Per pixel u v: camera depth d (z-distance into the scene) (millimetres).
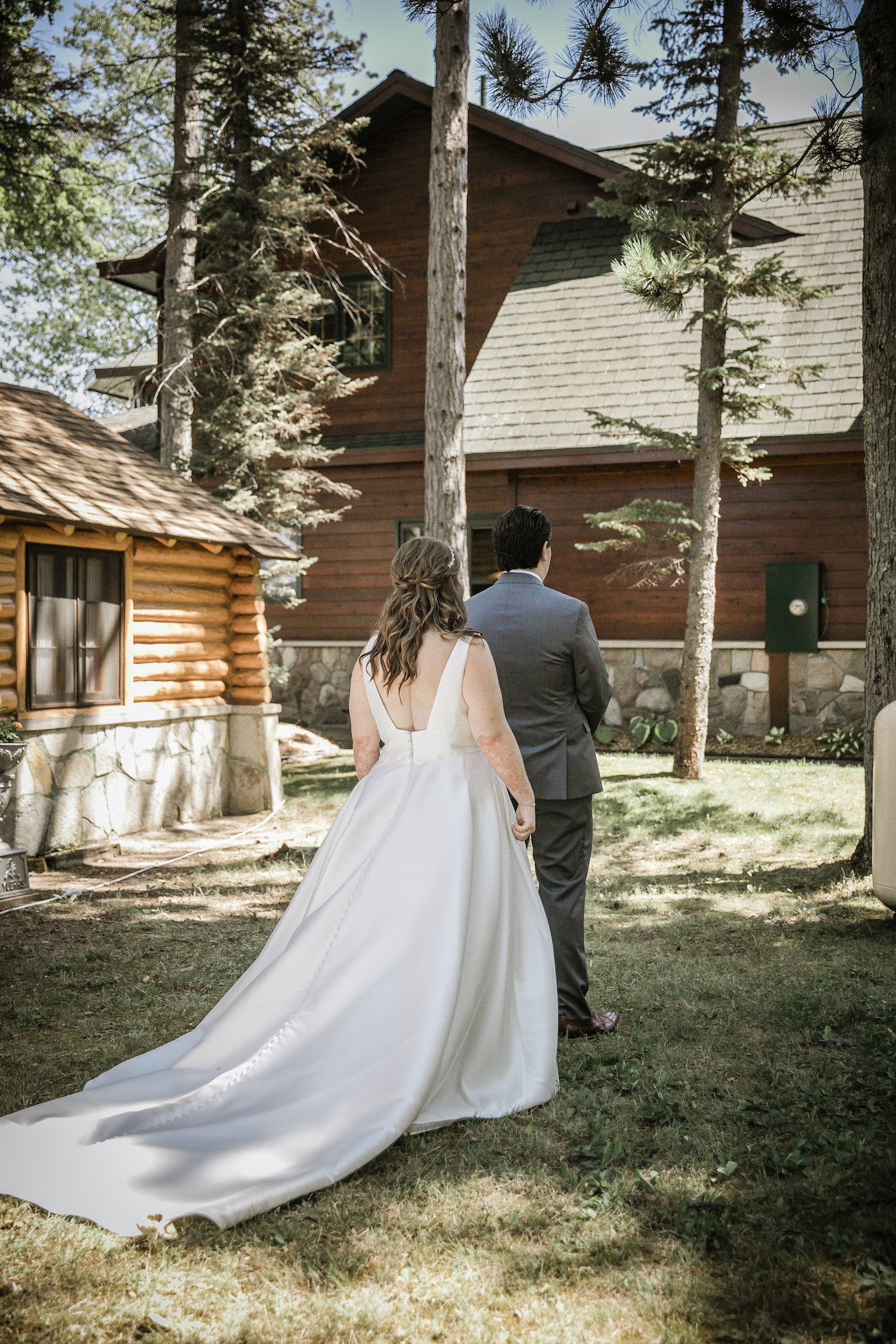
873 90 5301
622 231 13898
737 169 8984
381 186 14539
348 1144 2500
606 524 10008
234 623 8953
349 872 2984
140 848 7328
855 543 11609
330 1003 2793
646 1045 3395
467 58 8305
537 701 3414
